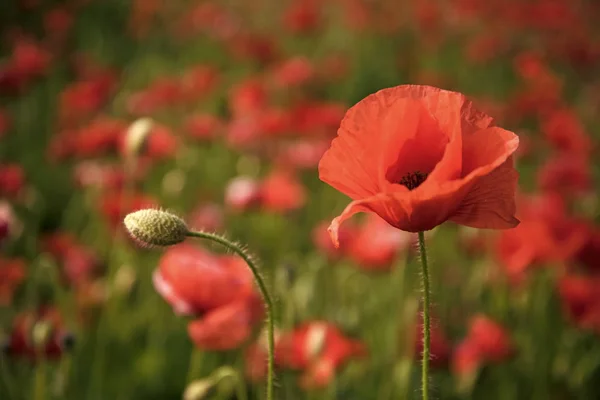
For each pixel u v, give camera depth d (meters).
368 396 3.46
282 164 5.14
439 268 4.39
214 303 2.45
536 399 3.56
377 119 1.42
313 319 3.62
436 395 3.40
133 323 3.89
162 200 5.16
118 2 10.35
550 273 3.61
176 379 3.82
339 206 5.22
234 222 5.07
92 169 4.83
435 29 9.14
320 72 7.41
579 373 3.51
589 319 3.27
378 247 3.50
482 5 9.48
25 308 3.91
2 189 4.25
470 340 3.22
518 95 6.08
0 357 2.98
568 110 5.96
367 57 9.27
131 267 3.57
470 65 8.93
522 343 3.67
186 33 9.09
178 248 2.89
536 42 9.20
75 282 3.64
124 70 8.04
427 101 1.46
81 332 3.51
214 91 6.86
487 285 4.21
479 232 4.00
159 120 6.55
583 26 9.36
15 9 9.41
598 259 3.38
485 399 3.63
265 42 7.28
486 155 1.39
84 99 5.82
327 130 5.39
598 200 4.78
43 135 6.68
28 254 4.56
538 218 3.46
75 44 9.19
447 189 1.30
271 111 5.34
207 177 5.77
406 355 3.10
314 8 8.88
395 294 3.56
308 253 4.85
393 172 1.48
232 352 3.47
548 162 4.72
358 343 3.01
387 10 9.98
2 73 5.71
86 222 5.33
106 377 3.71
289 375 3.12
